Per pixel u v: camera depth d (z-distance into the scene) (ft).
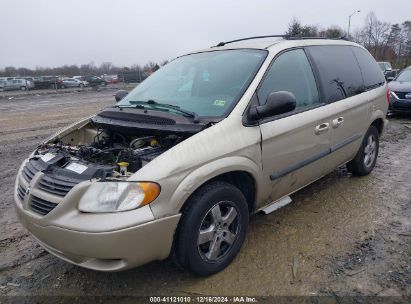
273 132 11.18
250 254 11.30
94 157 10.69
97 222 8.37
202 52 14.01
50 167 9.82
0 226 13.91
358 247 11.52
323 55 14.34
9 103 72.69
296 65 12.91
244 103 10.78
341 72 14.93
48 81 119.03
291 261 10.90
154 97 12.69
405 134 27.40
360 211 13.97
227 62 12.48
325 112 13.21
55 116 46.98
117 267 8.72
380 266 10.55
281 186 12.11
